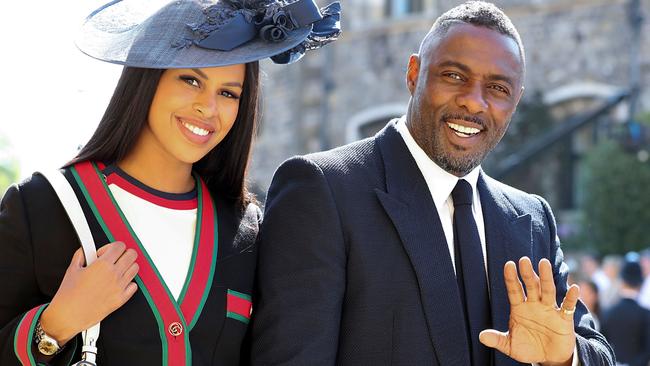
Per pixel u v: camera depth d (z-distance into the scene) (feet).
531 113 43.96
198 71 9.14
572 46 44.62
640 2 43.27
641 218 39.70
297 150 52.47
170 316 8.87
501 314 9.73
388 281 9.47
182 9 9.25
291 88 52.54
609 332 25.67
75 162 9.21
